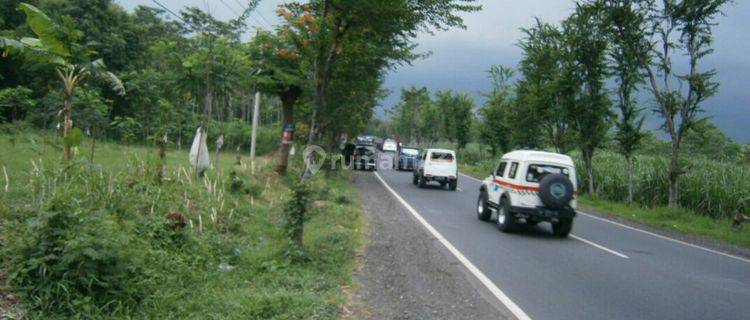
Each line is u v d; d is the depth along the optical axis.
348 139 35.97
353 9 9.16
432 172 25.22
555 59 25.30
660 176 21.62
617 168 24.81
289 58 16.92
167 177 11.69
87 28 29.41
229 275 6.94
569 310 7.05
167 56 12.86
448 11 9.95
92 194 7.76
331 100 14.12
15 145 12.99
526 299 7.45
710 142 32.28
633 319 6.84
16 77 25.42
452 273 8.66
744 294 8.54
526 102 28.45
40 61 9.26
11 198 7.22
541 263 9.95
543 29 26.03
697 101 19.23
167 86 15.69
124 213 7.73
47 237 5.21
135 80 19.88
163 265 6.40
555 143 26.31
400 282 7.86
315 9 9.84
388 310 6.51
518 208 13.06
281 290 6.30
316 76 9.70
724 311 7.46
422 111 60.25
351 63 10.62
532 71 26.27
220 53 12.87
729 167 20.44
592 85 24.22
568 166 13.38
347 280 7.49
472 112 48.22
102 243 5.27
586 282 8.67
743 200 18.09
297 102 21.22
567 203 12.87
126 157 13.10
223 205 10.78
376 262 8.98
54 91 16.06
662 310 7.32
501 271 9.09
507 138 35.31
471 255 10.27
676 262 10.98
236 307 5.63
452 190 25.41
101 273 5.23
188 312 5.43
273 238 9.72
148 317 5.12
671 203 19.80
